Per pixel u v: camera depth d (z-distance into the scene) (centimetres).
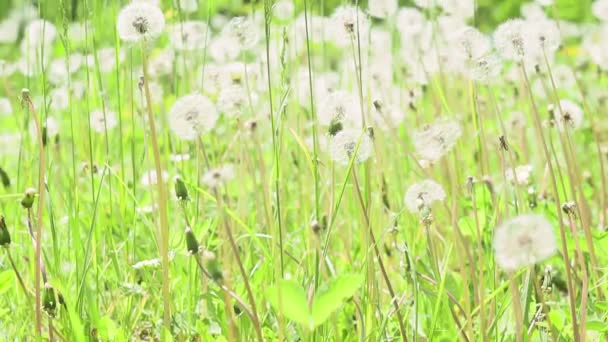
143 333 247
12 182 304
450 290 244
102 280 250
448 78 328
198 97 218
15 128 420
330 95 231
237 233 259
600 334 231
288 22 319
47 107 249
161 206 222
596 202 287
